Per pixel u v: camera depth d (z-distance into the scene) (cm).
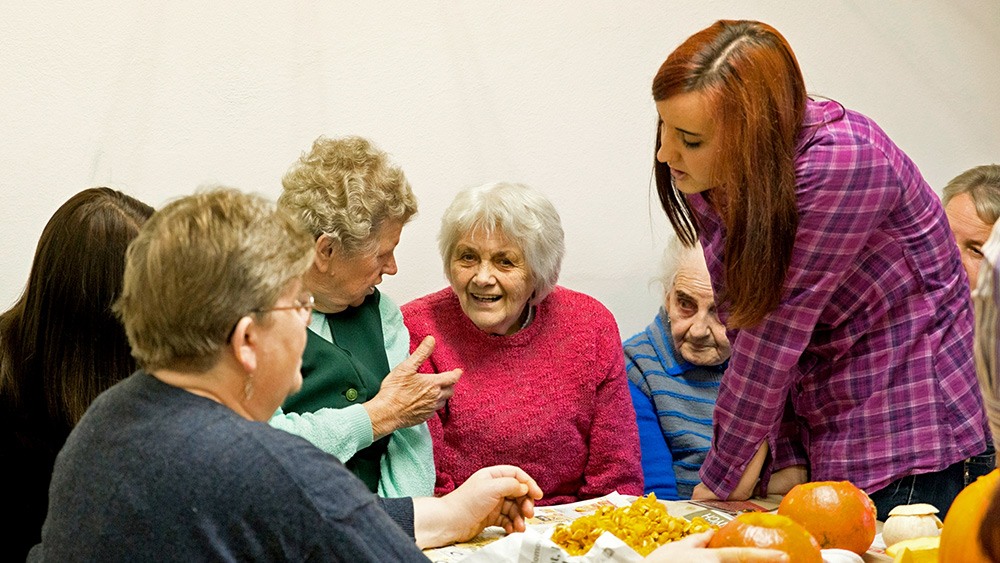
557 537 149
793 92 153
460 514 162
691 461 238
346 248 186
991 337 103
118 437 109
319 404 188
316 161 189
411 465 196
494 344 212
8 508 151
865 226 156
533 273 206
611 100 274
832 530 141
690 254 237
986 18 321
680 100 153
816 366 176
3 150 222
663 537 145
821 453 176
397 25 250
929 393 167
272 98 240
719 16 286
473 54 258
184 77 233
